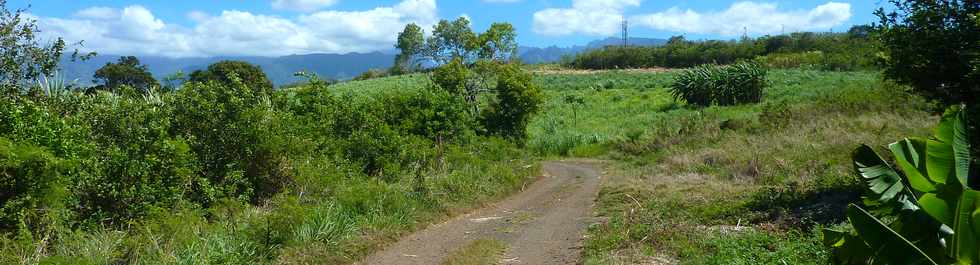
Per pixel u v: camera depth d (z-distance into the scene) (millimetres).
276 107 14477
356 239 8984
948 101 9453
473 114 30562
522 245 9312
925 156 4379
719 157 17562
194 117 10938
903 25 9594
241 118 11125
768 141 19156
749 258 7090
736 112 38062
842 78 49688
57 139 7855
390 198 11008
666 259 7637
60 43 10117
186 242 7391
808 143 17328
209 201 9828
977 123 8703
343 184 11719
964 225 4016
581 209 12844
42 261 6137
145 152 9102
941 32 9078
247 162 11164
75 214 7910
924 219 4344
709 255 7465
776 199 10219
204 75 31062
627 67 97438
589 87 62844
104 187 8250
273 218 8430
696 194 12422
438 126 19109
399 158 15109
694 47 93812
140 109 9859
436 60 67000
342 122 15359
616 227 9383
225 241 7727
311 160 12312
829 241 4895
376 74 96375
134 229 8031
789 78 54844
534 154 29328
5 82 9547
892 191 4668
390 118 18625
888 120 20312
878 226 4191
